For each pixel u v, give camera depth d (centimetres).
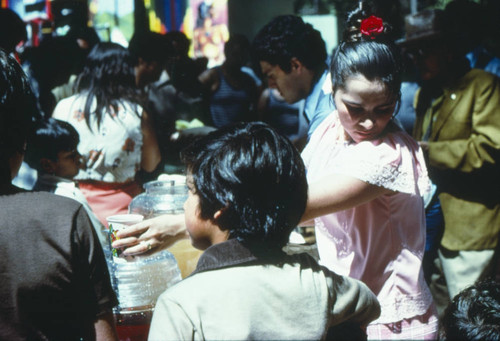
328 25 654
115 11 603
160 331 132
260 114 416
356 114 166
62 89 377
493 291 157
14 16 348
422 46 308
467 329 149
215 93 470
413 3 491
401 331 184
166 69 434
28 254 134
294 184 139
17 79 143
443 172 315
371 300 150
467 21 333
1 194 139
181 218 176
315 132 192
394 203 177
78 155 274
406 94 336
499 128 300
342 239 185
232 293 132
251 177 135
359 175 163
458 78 310
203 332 131
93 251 143
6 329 133
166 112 407
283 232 139
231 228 138
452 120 310
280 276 136
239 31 667
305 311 134
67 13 459
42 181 260
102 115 292
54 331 138
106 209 298
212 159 137
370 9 172
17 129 143
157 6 642
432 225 321
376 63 159
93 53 296
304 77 242
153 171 325
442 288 339
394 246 180
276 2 664
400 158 171
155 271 184
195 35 659
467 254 317
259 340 130
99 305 144
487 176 308
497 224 314
